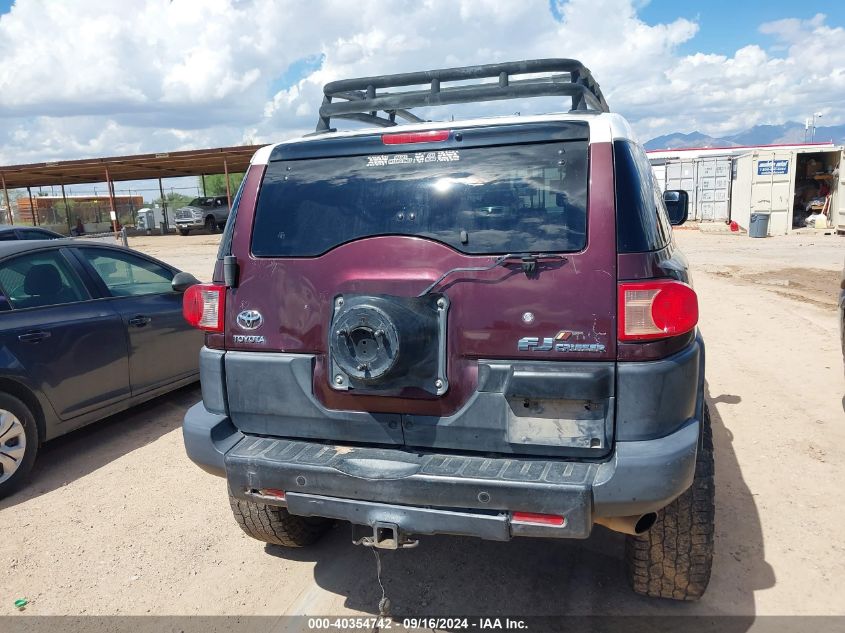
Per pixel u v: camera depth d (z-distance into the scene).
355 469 2.66
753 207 23.86
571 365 2.53
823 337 8.11
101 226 42.97
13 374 4.52
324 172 2.90
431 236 2.69
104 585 3.44
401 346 2.58
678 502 2.80
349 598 3.26
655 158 29.20
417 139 2.79
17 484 4.53
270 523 3.45
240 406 3.00
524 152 2.67
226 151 30.55
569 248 2.54
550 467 2.55
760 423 5.36
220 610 3.20
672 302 2.47
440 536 3.80
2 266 4.75
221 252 3.02
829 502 4.04
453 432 2.68
